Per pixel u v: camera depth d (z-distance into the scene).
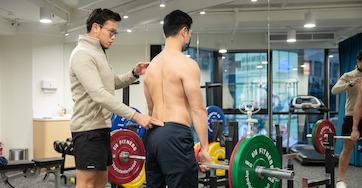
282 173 1.89
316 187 3.28
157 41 5.88
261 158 1.99
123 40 6.11
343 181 3.44
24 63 6.89
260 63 4.53
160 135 1.99
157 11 5.16
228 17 4.81
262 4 4.55
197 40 5.06
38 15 5.93
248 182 1.93
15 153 6.62
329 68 3.87
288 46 4.30
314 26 4.09
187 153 1.99
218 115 4.64
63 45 7.12
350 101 3.46
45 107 6.95
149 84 2.17
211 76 4.95
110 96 2.10
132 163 3.17
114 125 4.21
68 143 5.16
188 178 1.99
